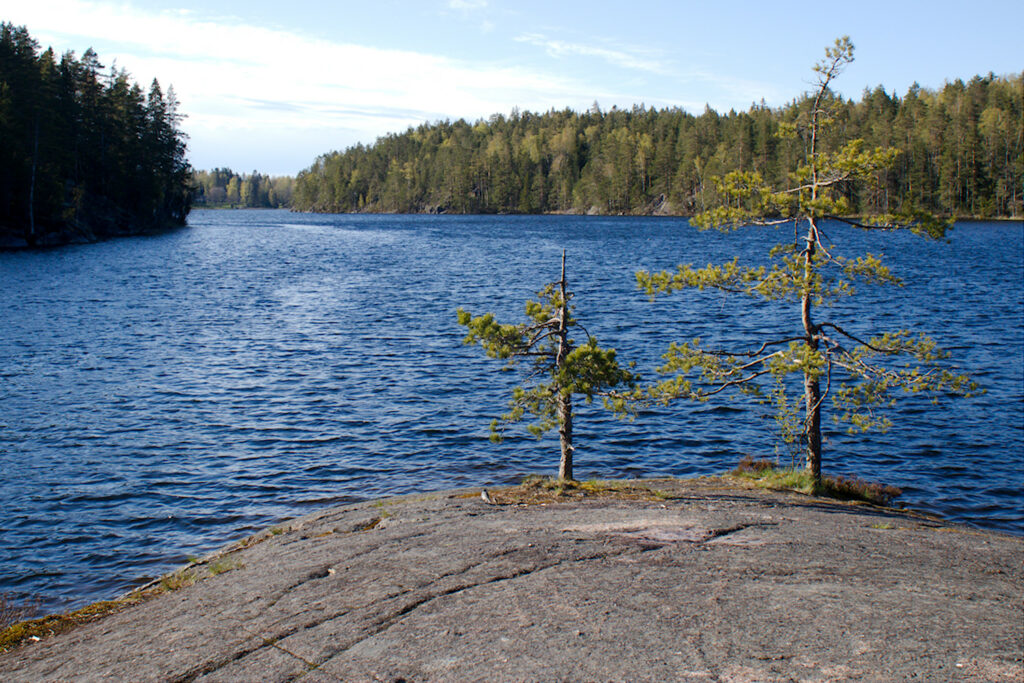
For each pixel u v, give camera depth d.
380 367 31.36
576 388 15.63
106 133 109.94
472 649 7.38
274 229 142.50
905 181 135.38
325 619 8.51
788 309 48.41
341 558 10.93
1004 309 47.34
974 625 7.63
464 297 53.25
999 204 138.12
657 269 70.44
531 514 13.33
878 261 14.75
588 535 11.48
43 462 19.59
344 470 19.69
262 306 47.62
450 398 26.83
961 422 24.08
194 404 25.45
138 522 16.19
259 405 25.53
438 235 123.56
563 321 16.14
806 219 15.41
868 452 21.44
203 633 8.52
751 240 112.62
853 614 7.96
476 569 9.87
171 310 45.06
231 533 15.73
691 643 7.27
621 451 21.69
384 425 23.61
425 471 19.72
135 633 9.04
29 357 31.48
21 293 49.38
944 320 43.66
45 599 12.82
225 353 33.56
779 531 11.78
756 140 150.25
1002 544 11.40
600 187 195.25
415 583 9.45
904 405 25.91
